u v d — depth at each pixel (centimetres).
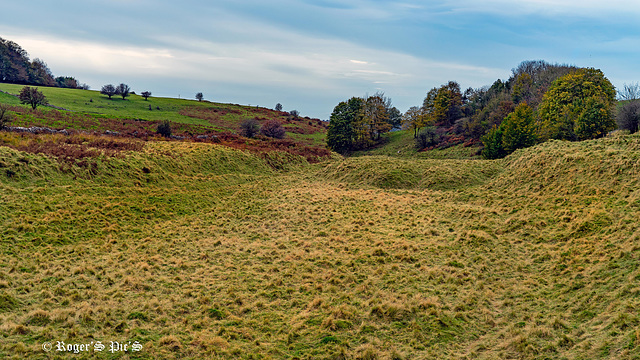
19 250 1759
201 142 5475
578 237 1895
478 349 1158
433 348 1162
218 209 2986
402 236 2264
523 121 5438
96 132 4794
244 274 1762
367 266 1819
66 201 2398
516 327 1245
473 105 9825
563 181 2839
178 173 3756
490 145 5922
